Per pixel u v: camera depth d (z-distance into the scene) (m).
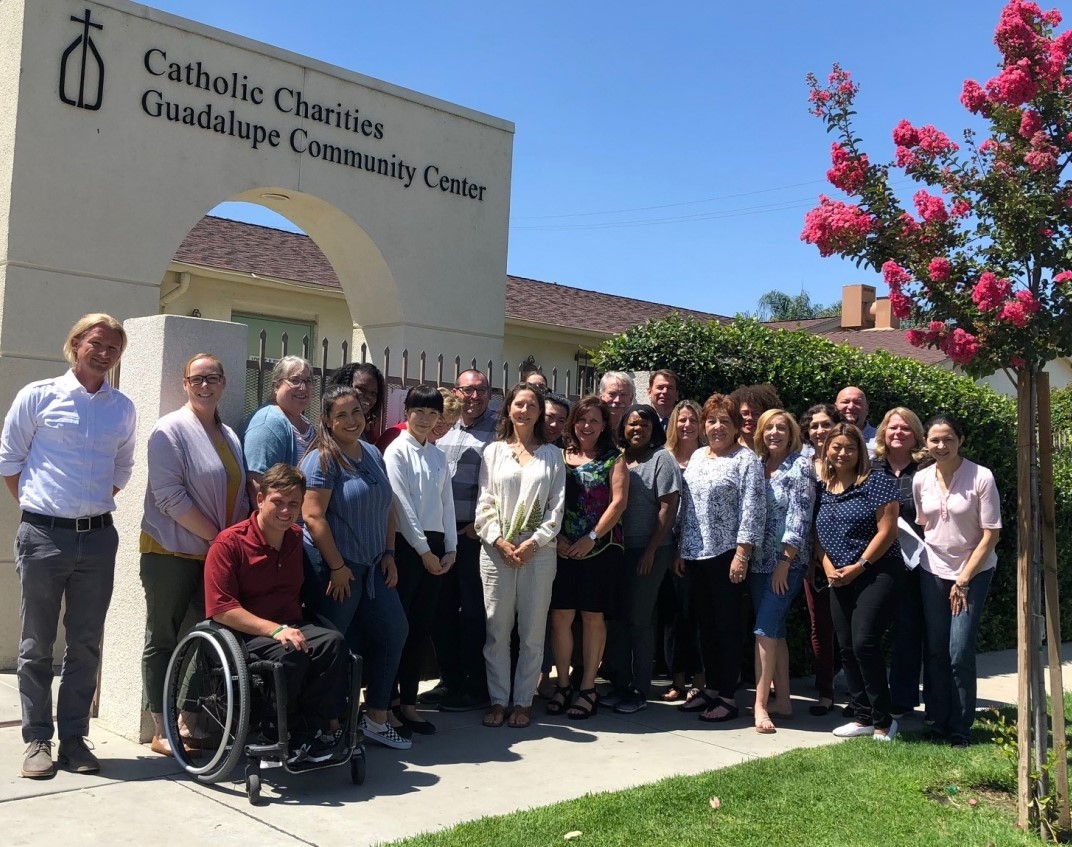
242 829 4.11
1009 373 4.89
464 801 4.62
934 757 5.48
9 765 4.77
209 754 4.83
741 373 8.08
